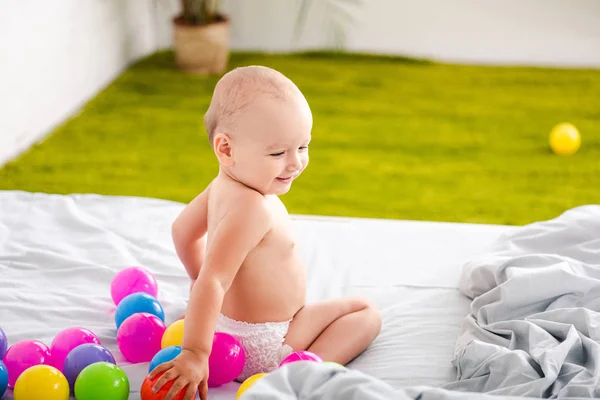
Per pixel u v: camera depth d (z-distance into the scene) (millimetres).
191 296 1257
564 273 1419
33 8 2957
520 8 4074
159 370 1189
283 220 1381
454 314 1548
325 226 1929
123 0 3816
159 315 1457
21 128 2939
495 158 2990
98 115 3332
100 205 2020
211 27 3766
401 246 1828
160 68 3920
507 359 1270
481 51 4172
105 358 1287
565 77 3906
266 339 1359
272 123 1273
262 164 1298
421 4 4121
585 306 1436
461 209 2570
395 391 1056
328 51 4199
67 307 1560
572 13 4051
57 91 3215
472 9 4105
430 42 4199
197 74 3848
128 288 1539
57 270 1693
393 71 3957
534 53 4145
